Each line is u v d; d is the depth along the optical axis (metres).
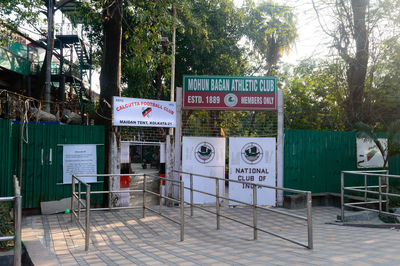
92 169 10.03
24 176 9.17
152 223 8.37
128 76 20.72
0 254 5.42
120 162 10.43
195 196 10.87
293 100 19.94
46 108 13.44
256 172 10.97
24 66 24.44
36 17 19.52
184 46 24.17
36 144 9.35
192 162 10.91
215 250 5.70
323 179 11.78
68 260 5.33
